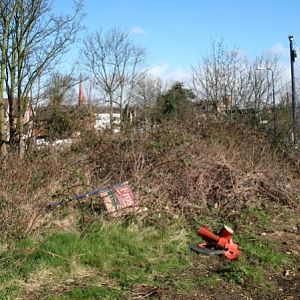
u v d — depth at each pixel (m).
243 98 18.52
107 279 5.68
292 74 16.72
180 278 5.86
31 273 5.53
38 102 13.00
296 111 17.50
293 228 8.37
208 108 15.62
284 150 12.60
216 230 7.93
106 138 10.27
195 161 9.43
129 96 33.09
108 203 7.75
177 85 24.03
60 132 11.22
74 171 8.89
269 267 6.50
